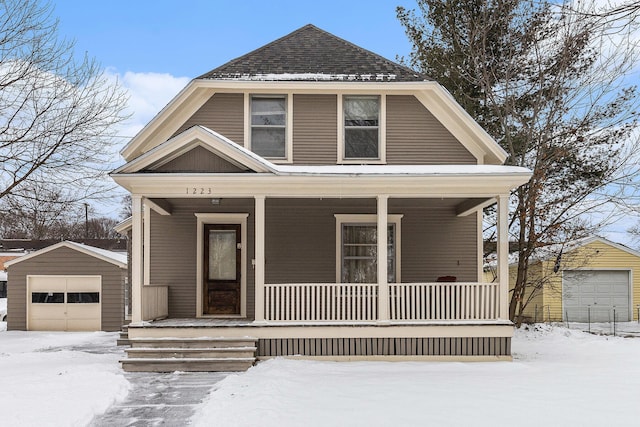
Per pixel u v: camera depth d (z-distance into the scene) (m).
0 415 6.59
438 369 9.45
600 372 9.23
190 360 9.77
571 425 6.11
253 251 12.77
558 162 17.83
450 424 6.15
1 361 11.31
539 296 22.06
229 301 12.74
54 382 8.50
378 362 10.14
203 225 12.82
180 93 12.15
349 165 12.11
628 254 21.88
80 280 21.22
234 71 12.63
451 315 10.63
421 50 20.30
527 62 18.22
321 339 10.41
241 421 6.32
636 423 6.16
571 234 17.91
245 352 10.02
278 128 12.70
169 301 12.61
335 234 12.80
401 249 13.02
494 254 20.06
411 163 12.66
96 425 6.49
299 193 10.59
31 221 18.30
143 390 8.27
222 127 12.59
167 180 10.23
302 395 7.48
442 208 13.16
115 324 21.05
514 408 6.79
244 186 10.52
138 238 10.35
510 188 10.67
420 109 12.81
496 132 18.78
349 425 6.14
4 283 32.53
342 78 12.45
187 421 6.62
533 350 12.83
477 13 19.17
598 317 21.70
